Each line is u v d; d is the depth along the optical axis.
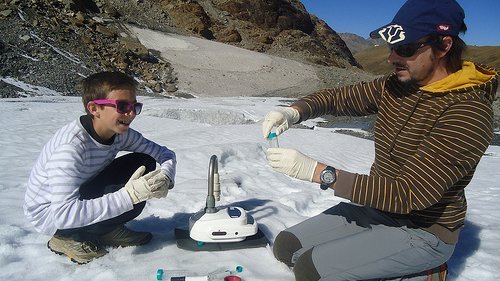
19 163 5.98
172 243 3.37
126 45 31.16
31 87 21.44
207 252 3.23
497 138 14.34
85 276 2.86
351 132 15.16
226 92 29.61
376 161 2.95
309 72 36.16
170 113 15.82
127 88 2.79
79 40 28.81
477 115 2.35
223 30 45.16
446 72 2.54
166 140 8.73
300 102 3.17
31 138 8.17
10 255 3.06
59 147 2.78
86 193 3.08
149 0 43.38
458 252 3.52
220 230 3.23
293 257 3.02
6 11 27.28
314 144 9.92
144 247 3.29
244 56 36.31
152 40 35.47
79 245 3.03
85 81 2.81
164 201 4.34
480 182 6.50
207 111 16.56
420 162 2.39
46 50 25.62
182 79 30.09
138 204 3.17
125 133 3.15
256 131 10.97
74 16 31.58
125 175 3.23
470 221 4.28
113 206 2.74
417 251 2.60
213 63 33.94
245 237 3.31
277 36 48.97
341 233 2.97
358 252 2.62
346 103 3.14
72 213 2.70
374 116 18.95
